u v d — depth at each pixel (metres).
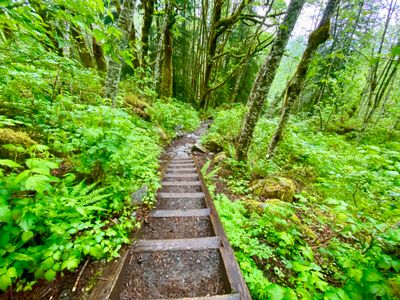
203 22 17.42
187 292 2.00
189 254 2.40
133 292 1.95
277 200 3.80
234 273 2.07
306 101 20.70
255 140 7.67
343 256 2.55
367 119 10.19
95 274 1.91
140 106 9.08
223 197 3.75
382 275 1.43
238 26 21.81
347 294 1.41
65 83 4.74
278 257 2.58
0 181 1.49
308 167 5.72
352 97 13.39
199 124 15.66
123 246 2.33
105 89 5.27
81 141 2.77
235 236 2.69
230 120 9.70
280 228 2.97
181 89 19.91
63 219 2.12
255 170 5.50
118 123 2.86
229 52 17.81
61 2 1.31
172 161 6.56
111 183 2.94
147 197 3.40
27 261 1.70
